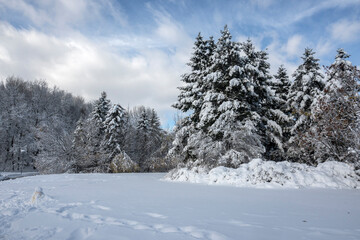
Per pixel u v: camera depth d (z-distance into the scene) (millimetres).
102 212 4730
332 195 7191
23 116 42312
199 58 18797
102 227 3615
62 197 6895
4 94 44375
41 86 54656
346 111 12008
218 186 10008
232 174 10953
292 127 18938
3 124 40344
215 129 14203
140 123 41656
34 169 42031
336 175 10078
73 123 52438
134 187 9836
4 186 10984
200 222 3867
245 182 10227
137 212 4715
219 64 15062
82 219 4191
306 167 10844
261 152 14078
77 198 6684
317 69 19688
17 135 42406
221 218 4160
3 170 38625
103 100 37375
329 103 12594
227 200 6289
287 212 4719
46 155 29109
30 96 51219
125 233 3277
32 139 41000
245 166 11508
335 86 12648
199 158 15492
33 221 4059
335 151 12672
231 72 14078
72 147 30078
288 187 9242
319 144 13219
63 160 29016
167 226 3605
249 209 5027
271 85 22250
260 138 15758
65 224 3842
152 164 34469
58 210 4996
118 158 29531
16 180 15062
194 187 9633
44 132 31516
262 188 9180
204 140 15672
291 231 3348
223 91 15367
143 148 39906
